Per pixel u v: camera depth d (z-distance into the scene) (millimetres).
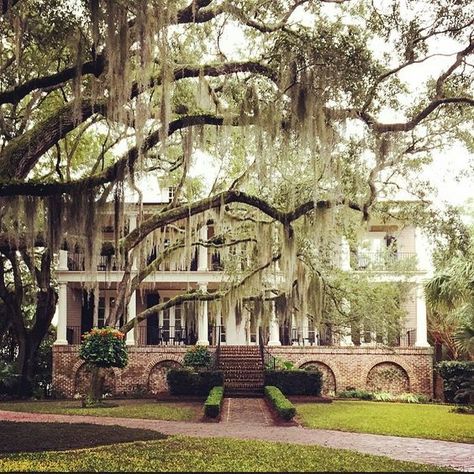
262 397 22641
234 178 21297
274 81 12766
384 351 28062
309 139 12555
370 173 16250
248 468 8750
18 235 12391
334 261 24406
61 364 27656
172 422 16000
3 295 25906
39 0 11258
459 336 23141
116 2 10719
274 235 20344
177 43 15516
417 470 8938
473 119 16281
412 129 14688
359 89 12391
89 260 12305
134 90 12359
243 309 24234
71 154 19219
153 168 20406
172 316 32406
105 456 9680
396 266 26219
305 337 32125
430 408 21297
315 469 8781
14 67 15789
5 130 18750
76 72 11336
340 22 12992
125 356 21469
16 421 14688
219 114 13672
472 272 21391
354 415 17984
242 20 12680
